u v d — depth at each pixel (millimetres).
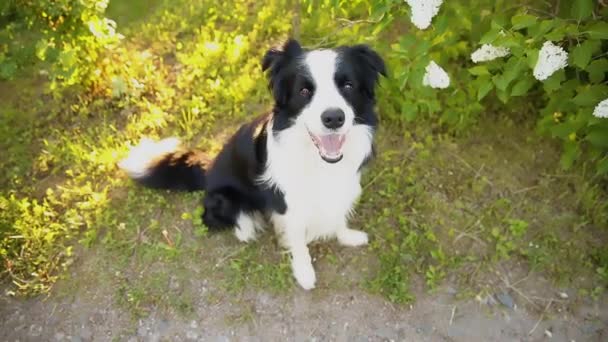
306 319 919
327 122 729
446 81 929
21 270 953
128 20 1417
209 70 1257
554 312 930
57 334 898
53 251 973
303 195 876
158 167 1011
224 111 1185
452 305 935
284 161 833
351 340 900
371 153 890
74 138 1146
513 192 1077
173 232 1013
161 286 946
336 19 1200
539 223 1033
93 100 1213
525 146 1143
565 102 992
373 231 1020
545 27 862
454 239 1011
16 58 1116
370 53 804
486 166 1113
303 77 758
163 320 914
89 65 1161
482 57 913
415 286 955
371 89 818
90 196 1049
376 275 967
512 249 990
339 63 761
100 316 916
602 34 837
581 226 1025
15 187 1070
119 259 968
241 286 947
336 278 964
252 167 891
